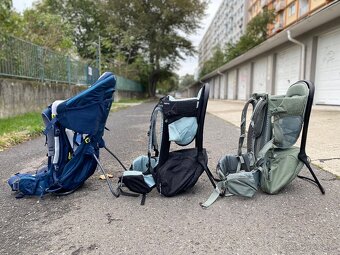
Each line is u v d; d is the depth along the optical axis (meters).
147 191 2.54
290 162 2.54
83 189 2.75
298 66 12.67
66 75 12.61
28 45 9.20
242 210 2.21
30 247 1.76
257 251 1.67
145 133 6.11
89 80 15.98
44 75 10.45
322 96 10.98
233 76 26.28
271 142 2.59
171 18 30.48
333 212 2.13
